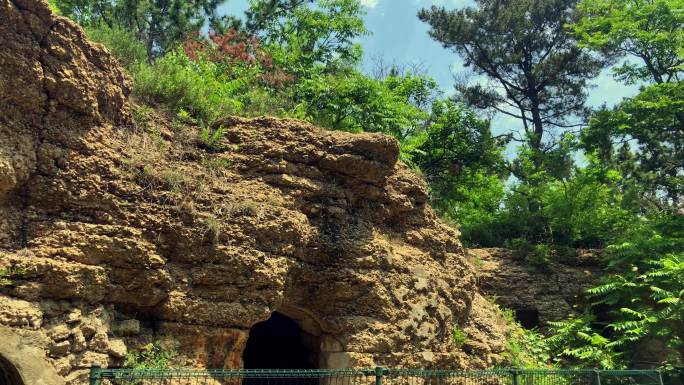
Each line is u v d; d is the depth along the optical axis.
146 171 8.02
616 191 24.55
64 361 6.58
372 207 10.70
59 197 7.15
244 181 9.12
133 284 7.58
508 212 22.64
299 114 12.77
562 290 18.12
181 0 24.16
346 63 23.25
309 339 10.41
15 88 6.86
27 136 7.01
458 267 12.25
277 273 8.64
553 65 28.89
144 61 10.27
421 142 19.77
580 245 20.72
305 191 9.49
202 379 7.80
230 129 9.60
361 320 9.60
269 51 19.19
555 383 11.27
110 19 22.73
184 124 9.42
